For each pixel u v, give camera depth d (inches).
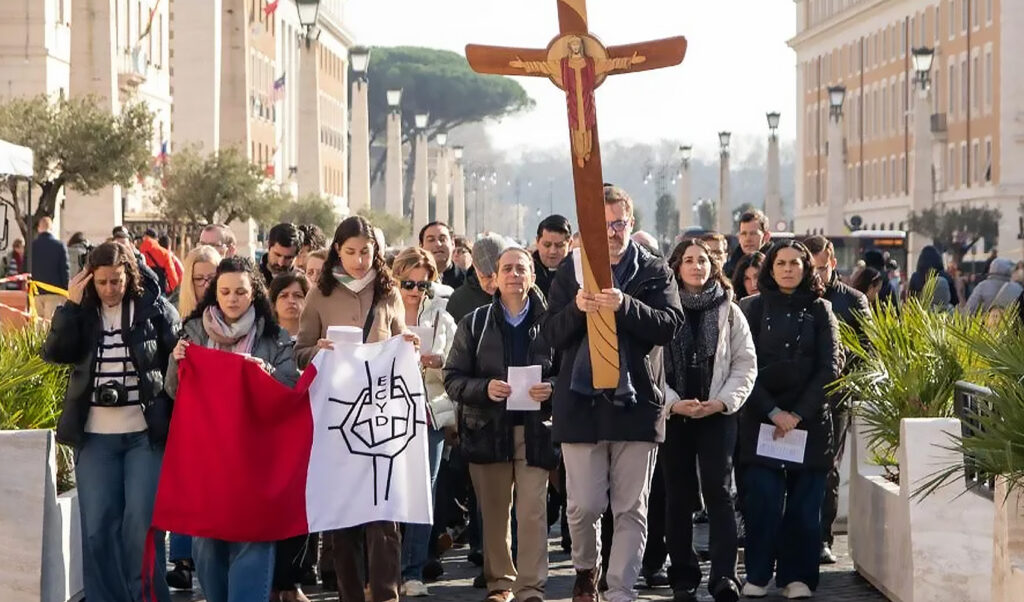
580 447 436.8
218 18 2743.6
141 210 2551.7
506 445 462.6
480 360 468.1
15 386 471.2
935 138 4387.3
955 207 4244.6
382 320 449.4
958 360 509.7
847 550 586.2
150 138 1685.5
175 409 413.1
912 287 1402.6
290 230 590.6
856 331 557.0
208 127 2758.4
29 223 1159.6
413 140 6515.8
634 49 405.7
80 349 434.3
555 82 409.4
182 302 508.7
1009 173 4045.3
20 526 432.8
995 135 4069.9
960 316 543.2
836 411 542.6
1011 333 372.2
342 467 426.3
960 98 4284.0
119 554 440.8
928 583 458.3
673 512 477.1
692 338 472.4
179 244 2123.5
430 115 6515.8
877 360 525.7
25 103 1670.8
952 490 457.4
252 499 409.1
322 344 429.1
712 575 469.1
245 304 424.8
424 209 3331.7
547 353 466.6
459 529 598.2
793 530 489.4
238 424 409.7
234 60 2235.5
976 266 3191.4
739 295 605.0
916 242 3422.7
